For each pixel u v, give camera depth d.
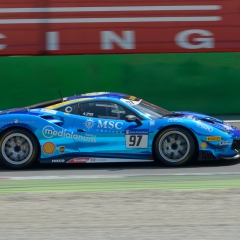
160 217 17.73
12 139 28.31
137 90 48.12
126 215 18.03
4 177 26.20
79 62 48.00
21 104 47.94
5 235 16.06
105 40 52.38
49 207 19.34
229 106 48.22
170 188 22.48
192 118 28.48
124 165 29.22
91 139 28.11
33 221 17.56
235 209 18.61
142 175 25.77
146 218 17.62
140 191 21.73
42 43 52.31
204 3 55.47
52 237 15.75
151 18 54.44
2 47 51.75
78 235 15.88
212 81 48.03
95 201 20.11
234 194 20.86
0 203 20.11
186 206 19.11
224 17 54.50
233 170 26.72
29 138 28.14
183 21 54.16
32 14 55.28
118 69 48.03
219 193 21.09
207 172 26.20
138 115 28.30
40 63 47.91
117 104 28.58
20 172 27.72
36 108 29.03
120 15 54.75
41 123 28.12
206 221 17.20
